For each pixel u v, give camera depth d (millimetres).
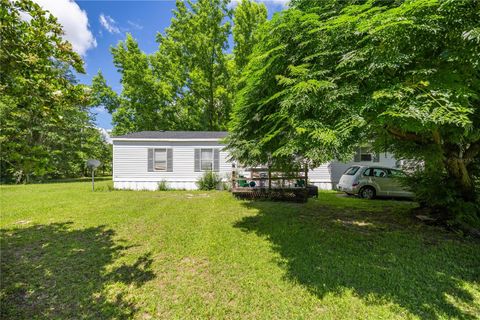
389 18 2459
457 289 2691
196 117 18266
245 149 4375
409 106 2375
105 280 2822
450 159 4988
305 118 3016
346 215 5902
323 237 4270
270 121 3865
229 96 17266
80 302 2424
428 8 2447
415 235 4348
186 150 11414
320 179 11438
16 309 2301
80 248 3721
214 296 2539
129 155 11195
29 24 2168
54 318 2193
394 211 6316
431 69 2527
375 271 3064
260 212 6188
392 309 2338
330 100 2719
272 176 8445
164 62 17484
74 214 5766
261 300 2467
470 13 2412
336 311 2305
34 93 2285
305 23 3117
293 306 2379
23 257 3393
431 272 3047
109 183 14211
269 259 3395
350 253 3607
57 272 2994
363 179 8781
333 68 3049
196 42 16953
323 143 2672
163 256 3473
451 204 4859
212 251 3648
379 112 2654
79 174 22188
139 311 2301
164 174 11336
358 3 3533
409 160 6652
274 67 3631
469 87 2861
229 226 4914
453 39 2535
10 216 5543
